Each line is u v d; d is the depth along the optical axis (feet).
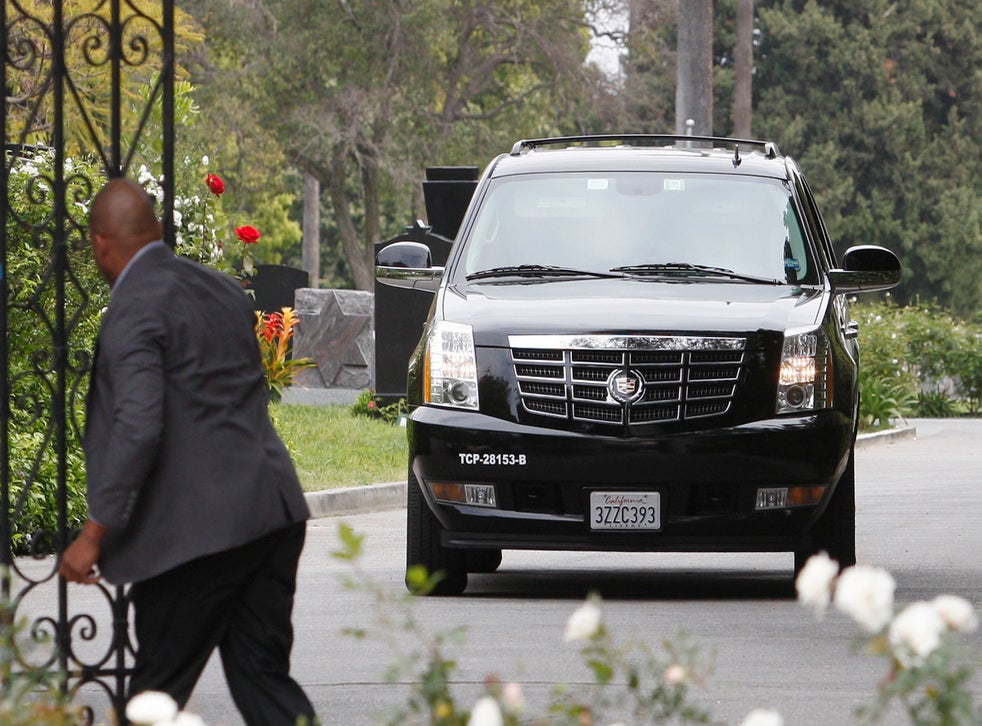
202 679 53.72
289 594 37.81
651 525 66.49
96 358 36.47
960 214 454.40
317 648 58.59
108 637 62.13
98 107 118.52
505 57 342.44
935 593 69.77
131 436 34.99
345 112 331.57
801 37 452.76
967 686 48.93
